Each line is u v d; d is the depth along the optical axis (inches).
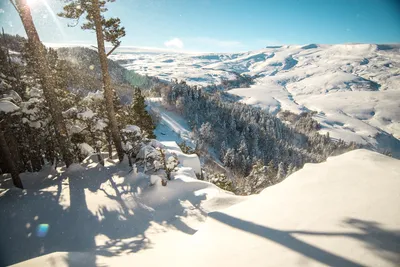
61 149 467.5
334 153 4933.6
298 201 152.2
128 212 305.6
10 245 243.6
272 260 100.0
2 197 362.9
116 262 152.7
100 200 338.6
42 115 490.6
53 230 264.8
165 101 4404.5
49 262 145.4
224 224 156.9
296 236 113.3
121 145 502.9
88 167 493.0
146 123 989.8
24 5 369.4
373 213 114.0
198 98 4709.6
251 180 1317.7
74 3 371.9
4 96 446.6
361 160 192.5
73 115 496.4
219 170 2326.5
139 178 407.8
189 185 396.5
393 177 150.2
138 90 979.3
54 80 534.3
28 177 461.4
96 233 255.6
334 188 154.9
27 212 308.2
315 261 91.9
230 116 4397.1
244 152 3034.0
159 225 270.5
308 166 213.3
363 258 87.0
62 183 411.8
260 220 144.1
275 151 3523.6
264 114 5516.7
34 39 397.4
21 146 513.7
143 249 189.2
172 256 143.0
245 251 114.0
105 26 422.3
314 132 6028.5
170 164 433.4
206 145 3164.4
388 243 91.6
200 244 141.3
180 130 3489.2
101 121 513.0
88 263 150.3
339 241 99.9
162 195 354.6
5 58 598.5
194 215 286.8
